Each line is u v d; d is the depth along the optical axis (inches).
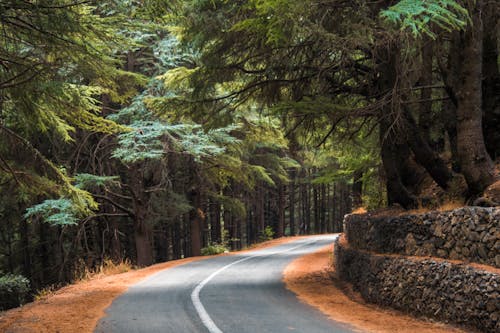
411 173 587.8
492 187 376.5
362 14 369.1
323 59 477.7
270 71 511.2
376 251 485.7
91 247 1244.5
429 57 442.3
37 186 504.7
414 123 477.1
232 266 782.5
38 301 502.3
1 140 484.4
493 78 485.4
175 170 1202.0
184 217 1857.8
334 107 421.7
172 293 491.8
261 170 1219.2
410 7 286.4
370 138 652.7
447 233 355.6
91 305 435.2
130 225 1382.9
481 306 290.7
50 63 426.9
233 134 1124.5
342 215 2439.7
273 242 1530.5
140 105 935.7
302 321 339.6
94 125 531.2
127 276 703.7
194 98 551.8
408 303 379.6
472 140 405.7
